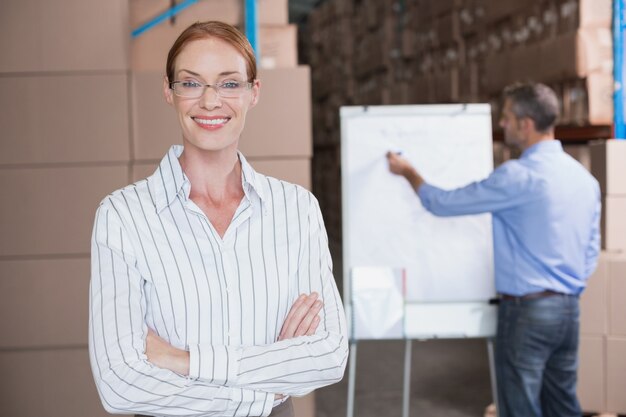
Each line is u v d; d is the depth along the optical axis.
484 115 2.98
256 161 3.03
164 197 1.25
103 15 2.95
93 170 2.99
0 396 3.01
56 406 3.03
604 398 3.29
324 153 9.25
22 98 2.95
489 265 2.97
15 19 2.93
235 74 1.23
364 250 2.95
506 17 4.19
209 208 1.29
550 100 2.56
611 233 3.38
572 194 2.53
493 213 2.61
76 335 3.01
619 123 3.45
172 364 1.19
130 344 1.18
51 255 3.00
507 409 2.62
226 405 1.20
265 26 3.30
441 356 4.60
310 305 1.30
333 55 8.27
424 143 2.96
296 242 1.33
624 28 3.41
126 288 1.21
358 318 2.94
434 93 5.21
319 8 9.23
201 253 1.25
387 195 2.96
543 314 2.52
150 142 3.01
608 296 3.26
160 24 3.20
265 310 1.29
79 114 2.97
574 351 2.63
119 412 1.21
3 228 2.97
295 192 1.37
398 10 6.33
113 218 1.23
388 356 4.62
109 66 2.96
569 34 3.47
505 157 4.28
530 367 2.55
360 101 7.51
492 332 2.98
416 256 2.96
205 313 1.25
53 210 2.98
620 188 3.37
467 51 4.82
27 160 2.96
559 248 2.52
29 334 3.00
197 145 1.24
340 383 4.10
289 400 1.36
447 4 4.98
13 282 2.99
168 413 1.20
